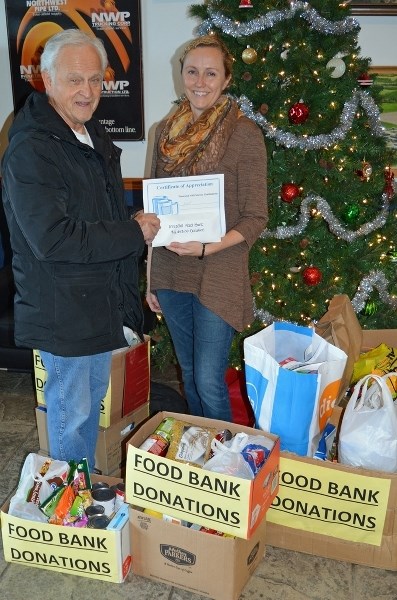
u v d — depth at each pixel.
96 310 1.74
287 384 1.78
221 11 2.44
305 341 2.03
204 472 1.59
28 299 1.72
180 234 1.87
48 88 1.66
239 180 1.89
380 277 2.78
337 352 1.90
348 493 1.76
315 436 1.85
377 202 2.80
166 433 1.84
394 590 1.78
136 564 1.82
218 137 1.87
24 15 3.35
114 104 3.45
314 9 2.42
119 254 1.68
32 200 1.55
